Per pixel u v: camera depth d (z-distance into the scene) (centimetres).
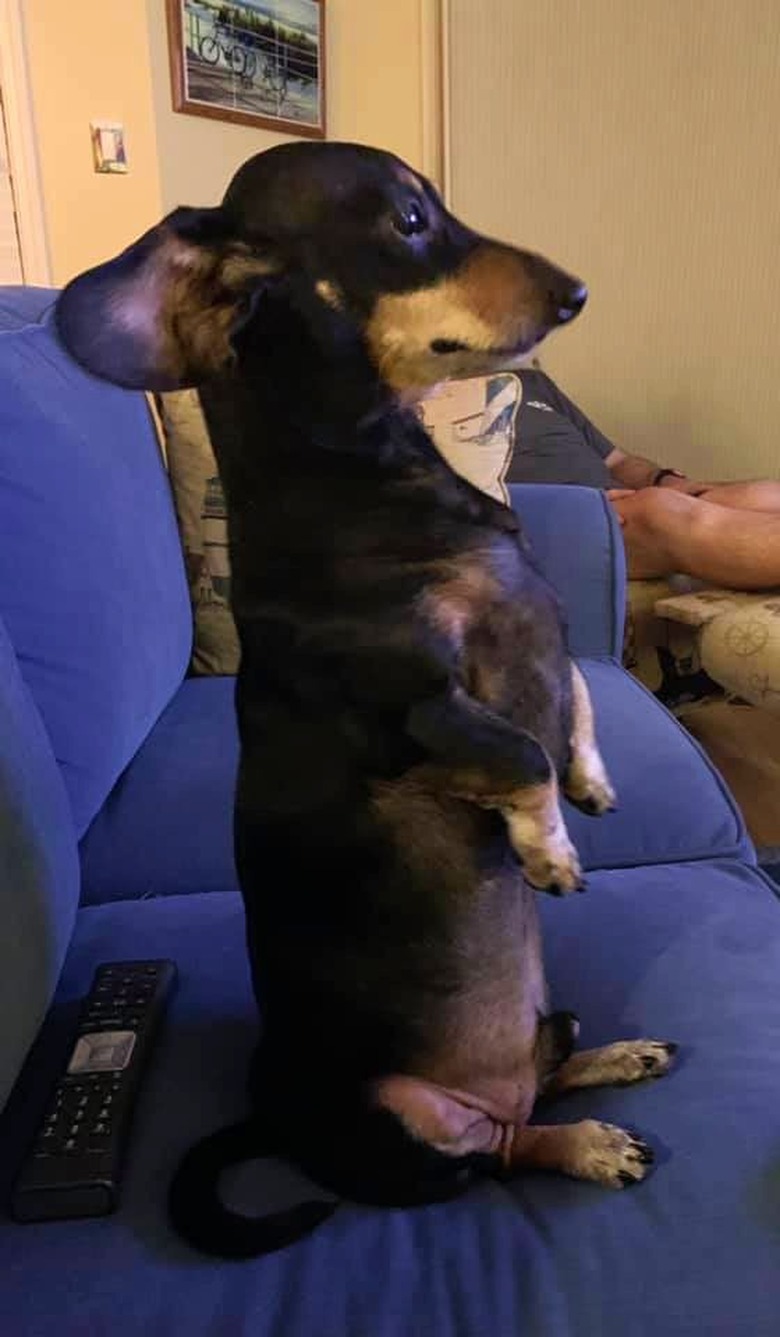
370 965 96
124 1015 107
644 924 123
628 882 133
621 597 210
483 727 92
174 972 116
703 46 327
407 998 96
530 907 104
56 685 133
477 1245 84
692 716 290
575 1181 90
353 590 95
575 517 210
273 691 97
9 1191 90
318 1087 94
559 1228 85
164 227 94
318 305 95
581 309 100
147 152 305
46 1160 89
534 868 93
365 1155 89
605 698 180
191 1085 102
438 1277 81
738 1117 94
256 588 98
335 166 96
